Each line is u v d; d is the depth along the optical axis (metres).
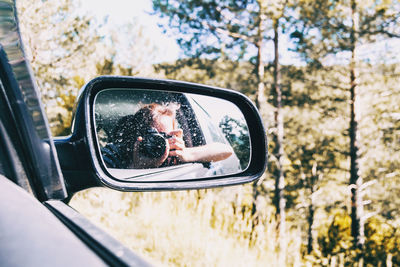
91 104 1.06
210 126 1.61
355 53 13.59
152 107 1.35
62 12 13.59
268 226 5.44
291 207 25.77
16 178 0.81
